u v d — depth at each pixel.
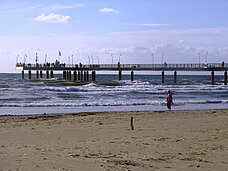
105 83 77.00
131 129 17.27
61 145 12.76
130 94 50.50
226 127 17.95
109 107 33.62
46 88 57.66
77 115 24.86
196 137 14.61
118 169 9.19
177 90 59.84
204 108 33.59
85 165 9.56
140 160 10.32
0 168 9.08
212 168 9.52
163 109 32.12
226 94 52.94
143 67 81.38
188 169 9.37
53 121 21.25
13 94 47.47
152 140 13.84
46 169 9.05
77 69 86.69
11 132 16.31
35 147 12.32
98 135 15.29
